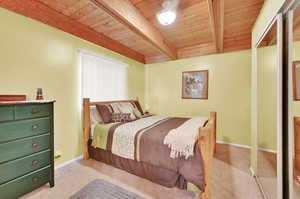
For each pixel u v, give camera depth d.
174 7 1.97
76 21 2.38
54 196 1.54
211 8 1.61
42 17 1.94
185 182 1.54
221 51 3.17
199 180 1.40
